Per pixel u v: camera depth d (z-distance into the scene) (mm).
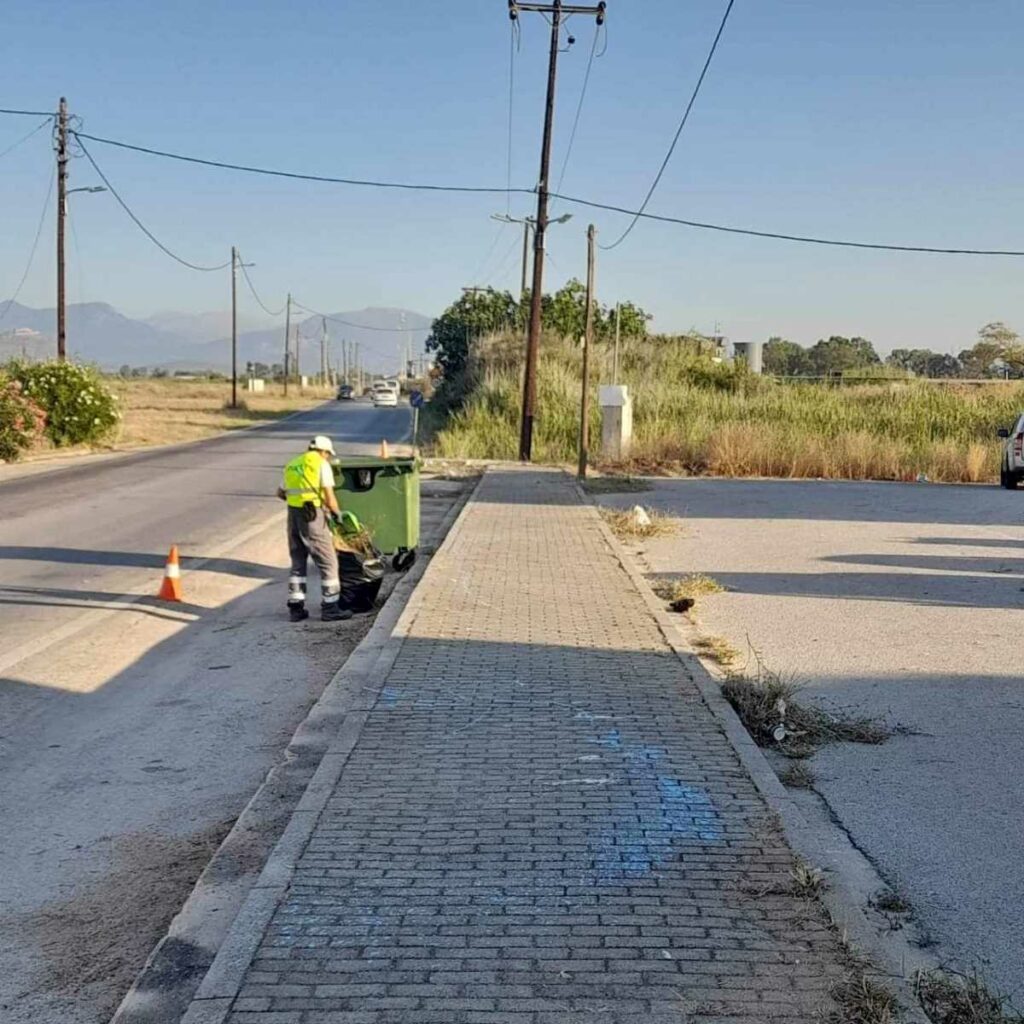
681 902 4391
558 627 9352
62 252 39625
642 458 29562
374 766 5922
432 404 62062
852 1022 3553
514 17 31781
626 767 5922
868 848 5164
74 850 5352
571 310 54844
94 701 7875
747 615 10500
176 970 4082
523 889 4492
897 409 34562
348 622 10508
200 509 19328
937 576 12758
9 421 29531
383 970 3863
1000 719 7188
